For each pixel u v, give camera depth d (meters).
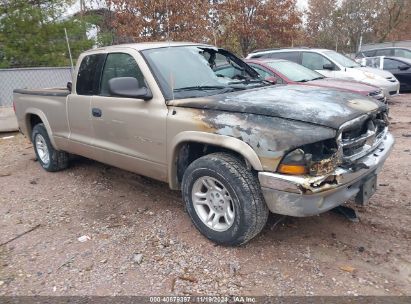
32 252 3.80
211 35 19.02
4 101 11.46
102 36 18.03
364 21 34.28
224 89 4.20
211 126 3.51
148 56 4.30
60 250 3.81
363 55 17.73
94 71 4.87
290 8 22.88
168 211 4.50
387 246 3.62
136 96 3.99
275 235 3.85
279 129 3.16
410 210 4.30
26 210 4.80
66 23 16.78
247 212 3.37
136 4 18.08
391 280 3.15
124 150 4.51
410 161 6.01
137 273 3.37
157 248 3.74
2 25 15.86
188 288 3.15
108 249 3.77
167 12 17.00
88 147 5.08
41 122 6.30
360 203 3.67
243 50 22.64
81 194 5.20
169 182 4.11
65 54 16.78
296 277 3.22
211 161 3.53
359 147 3.51
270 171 3.18
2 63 15.49
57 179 5.86
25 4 16.06
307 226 4.00
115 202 4.87
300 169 3.09
